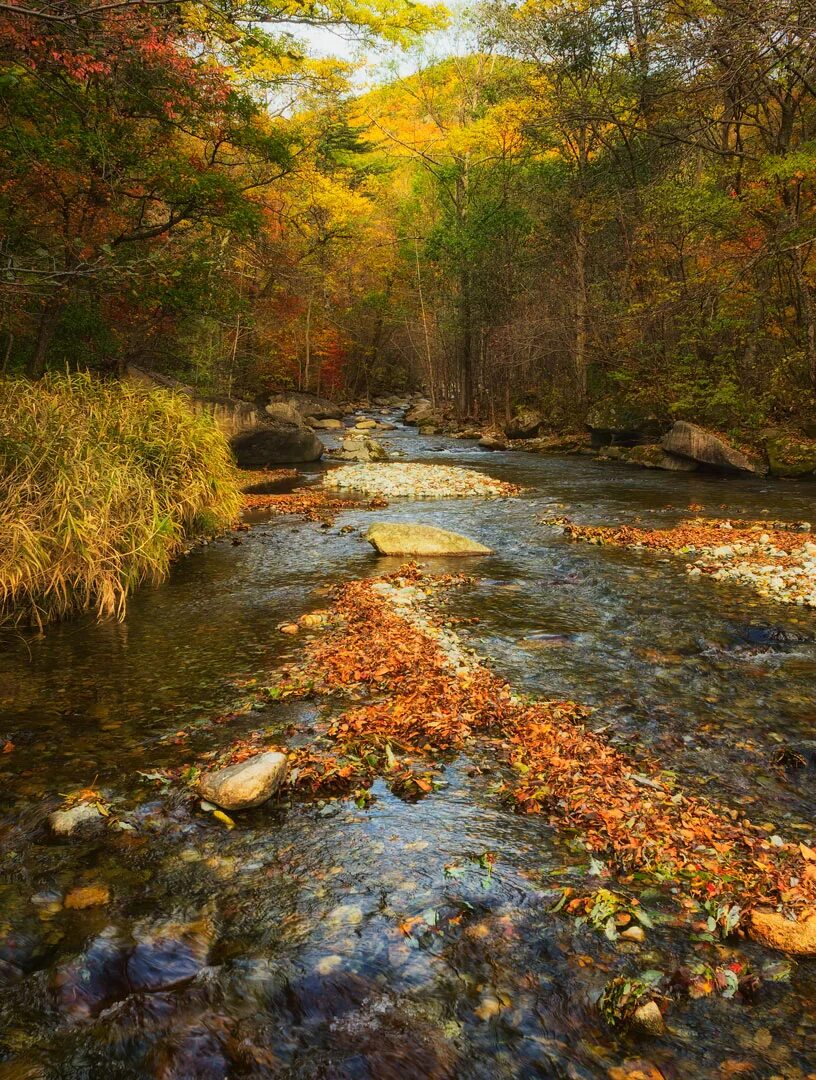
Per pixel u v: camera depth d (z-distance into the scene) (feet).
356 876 10.87
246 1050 7.97
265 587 28.89
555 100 84.43
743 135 90.63
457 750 15.03
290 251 95.76
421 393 225.76
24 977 8.90
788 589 27.73
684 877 10.86
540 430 101.24
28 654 21.22
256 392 142.20
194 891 10.53
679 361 79.41
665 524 42.04
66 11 20.72
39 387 34.14
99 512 25.98
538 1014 8.37
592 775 13.83
